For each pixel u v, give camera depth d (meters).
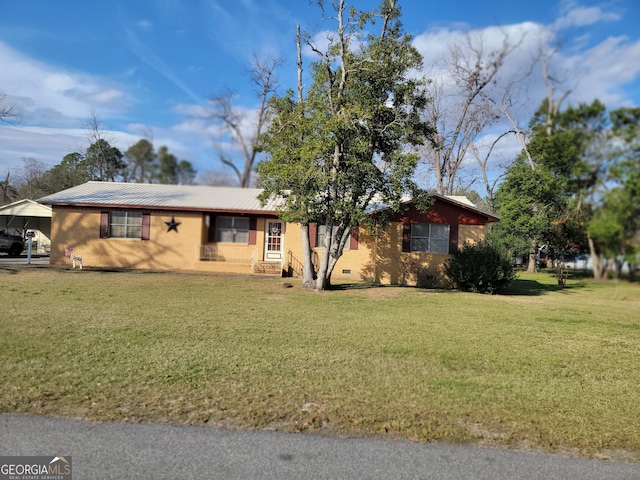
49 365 5.42
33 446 3.45
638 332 9.14
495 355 6.91
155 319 8.66
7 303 9.87
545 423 4.22
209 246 20.33
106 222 20.17
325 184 13.40
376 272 19.48
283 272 19.64
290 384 5.06
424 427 4.02
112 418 3.99
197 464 3.25
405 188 14.37
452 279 17.27
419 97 14.55
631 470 3.36
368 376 5.52
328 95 14.09
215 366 5.65
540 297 15.44
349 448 3.59
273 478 3.11
